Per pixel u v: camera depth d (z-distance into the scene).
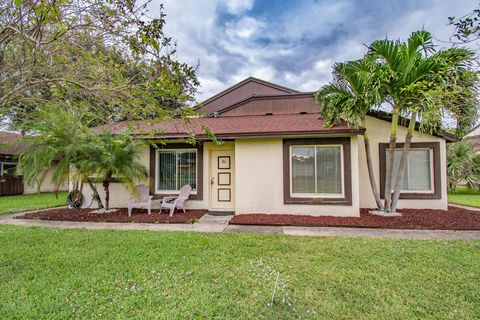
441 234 5.97
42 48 3.32
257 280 3.54
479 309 2.87
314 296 3.14
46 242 5.29
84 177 8.00
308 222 6.84
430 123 6.12
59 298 3.07
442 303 2.98
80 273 3.77
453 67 5.36
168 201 8.75
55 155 7.75
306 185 7.95
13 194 15.98
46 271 3.83
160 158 9.20
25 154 7.85
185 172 9.09
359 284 3.44
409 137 7.39
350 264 4.10
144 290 3.27
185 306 2.91
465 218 7.16
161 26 3.08
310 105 12.29
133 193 8.05
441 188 8.48
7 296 3.12
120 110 4.13
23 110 4.72
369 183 8.89
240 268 3.95
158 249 4.80
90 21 3.18
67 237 5.64
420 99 6.08
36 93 4.05
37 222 7.43
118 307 2.90
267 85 14.88
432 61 6.08
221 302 2.99
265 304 2.96
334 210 7.66
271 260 4.28
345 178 7.63
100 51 3.69
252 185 8.16
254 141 8.20
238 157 8.26
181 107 3.94
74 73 3.75
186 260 4.27
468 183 14.72
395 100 7.17
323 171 7.87
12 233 6.01
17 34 3.16
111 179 9.18
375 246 4.98
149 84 3.51
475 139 20.83
